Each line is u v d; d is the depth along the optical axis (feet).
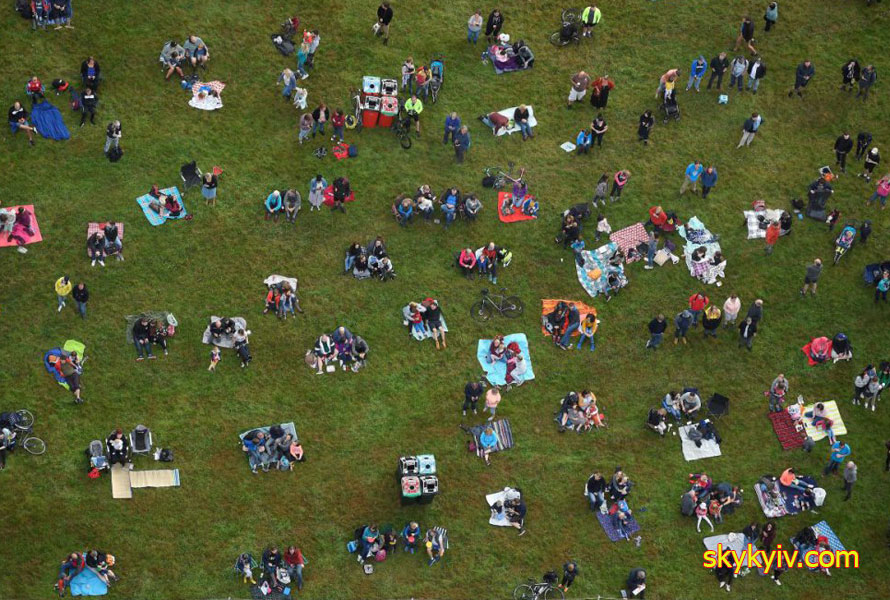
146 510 171.12
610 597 170.30
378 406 180.86
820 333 191.72
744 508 177.58
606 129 207.10
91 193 193.26
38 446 172.86
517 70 212.84
